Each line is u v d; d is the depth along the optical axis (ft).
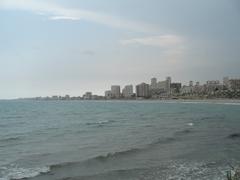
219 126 150.51
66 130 144.97
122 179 54.90
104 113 307.58
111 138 112.16
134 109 403.34
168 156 74.69
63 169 63.16
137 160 70.74
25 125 177.58
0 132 140.97
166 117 234.38
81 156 77.36
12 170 63.05
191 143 94.48
